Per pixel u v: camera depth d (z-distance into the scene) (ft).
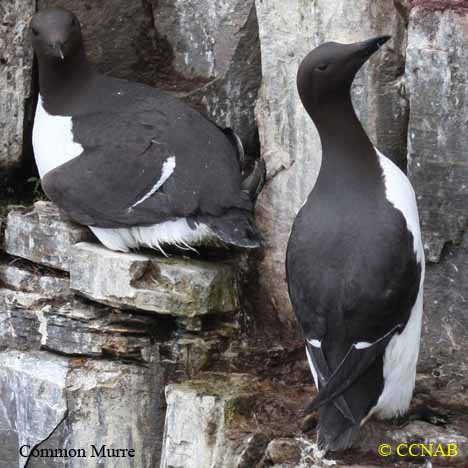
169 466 33.63
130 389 34.94
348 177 30.25
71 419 34.99
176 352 34.88
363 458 30.91
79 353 35.24
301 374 34.86
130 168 33.99
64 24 35.47
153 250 34.83
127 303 33.99
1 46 37.81
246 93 37.55
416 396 32.91
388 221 29.48
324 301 29.55
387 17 32.89
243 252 36.19
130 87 36.35
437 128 32.53
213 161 34.24
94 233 34.78
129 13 38.60
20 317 36.40
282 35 34.32
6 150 38.60
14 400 35.99
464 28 31.65
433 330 33.91
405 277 29.37
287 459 31.35
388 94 33.27
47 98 36.24
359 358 29.27
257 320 36.22
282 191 35.50
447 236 33.09
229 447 32.55
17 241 36.60
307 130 34.53
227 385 34.04
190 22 37.96
